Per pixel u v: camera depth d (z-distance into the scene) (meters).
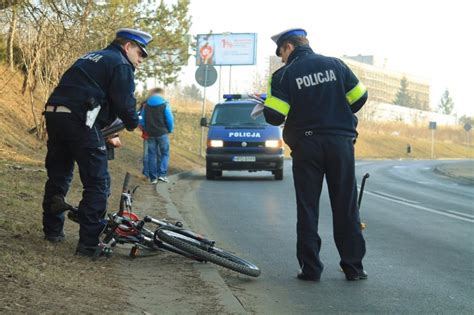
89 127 5.84
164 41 23.36
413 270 6.91
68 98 5.88
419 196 15.86
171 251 6.34
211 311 4.89
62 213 6.47
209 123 18.12
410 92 133.00
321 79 6.14
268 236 8.82
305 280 6.30
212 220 10.18
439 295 5.88
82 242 6.07
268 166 17.70
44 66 15.35
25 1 13.11
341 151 6.14
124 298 4.95
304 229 6.26
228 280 6.21
